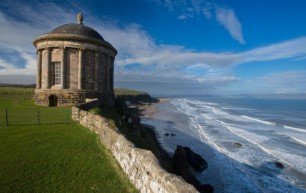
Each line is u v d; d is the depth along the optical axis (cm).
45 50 2761
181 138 3612
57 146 1288
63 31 2778
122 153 1066
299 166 2480
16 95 4709
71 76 2728
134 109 7744
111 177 998
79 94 2725
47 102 2708
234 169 2366
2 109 2384
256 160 2642
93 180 975
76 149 1259
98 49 2881
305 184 2066
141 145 1698
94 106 2450
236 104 12912
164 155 2262
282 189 1969
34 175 1001
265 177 2195
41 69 2853
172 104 11950
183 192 591
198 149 3025
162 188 682
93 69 2873
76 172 1035
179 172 1888
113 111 2730
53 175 1008
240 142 3447
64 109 2370
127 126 2353
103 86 3038
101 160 1148
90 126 1590
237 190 1942
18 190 895
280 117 6869
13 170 1032
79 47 2731
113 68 3347
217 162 2552
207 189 1809
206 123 5241
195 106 10944
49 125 1648
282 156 2806
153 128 4325
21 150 1228
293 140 3659
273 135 4041
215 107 10481
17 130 1522
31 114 2058
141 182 842
